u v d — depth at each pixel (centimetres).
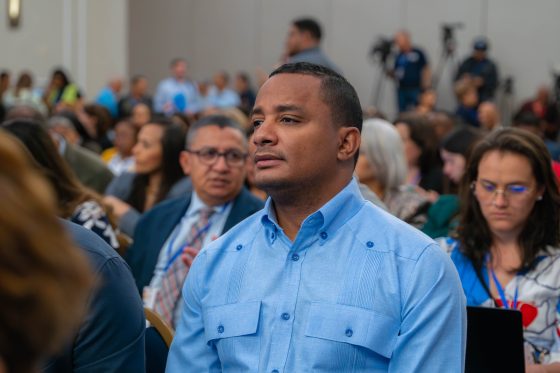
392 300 186
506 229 289
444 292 187
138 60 1945
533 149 288
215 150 372
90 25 1692
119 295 200
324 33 1811
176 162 505
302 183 192
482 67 1518
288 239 198
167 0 1928
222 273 202
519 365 241
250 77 1877
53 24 1653
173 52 1927
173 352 208
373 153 401
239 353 192
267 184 192
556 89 1427
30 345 87
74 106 1312
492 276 295
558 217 291
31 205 87
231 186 373
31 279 85
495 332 243
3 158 86
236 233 209
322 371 183
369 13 1773
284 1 1847
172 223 382
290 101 191
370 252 191
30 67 1636
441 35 1711
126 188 539
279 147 191
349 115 197
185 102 1633
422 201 403
